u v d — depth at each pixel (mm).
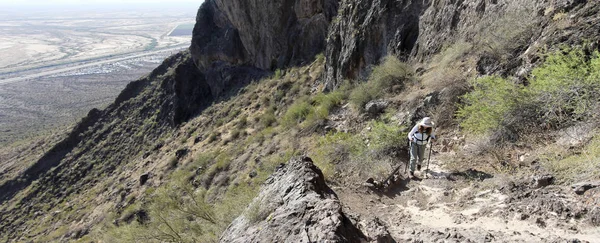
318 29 33844
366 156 8992
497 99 6727
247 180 15195
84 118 63312
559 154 5285
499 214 4602
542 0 8539
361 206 6277
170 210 10094
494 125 6738
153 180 28797
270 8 37156
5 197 53188
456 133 8211
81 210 34250
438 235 4348
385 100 12406
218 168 20016
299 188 5496
